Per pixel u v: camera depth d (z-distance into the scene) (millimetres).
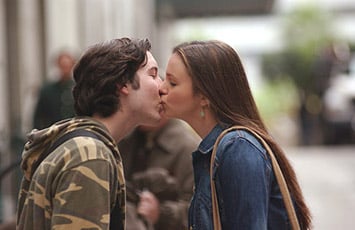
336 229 11125
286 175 3355
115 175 3045
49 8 14898
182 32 45250
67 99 10055
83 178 2902
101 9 19984
